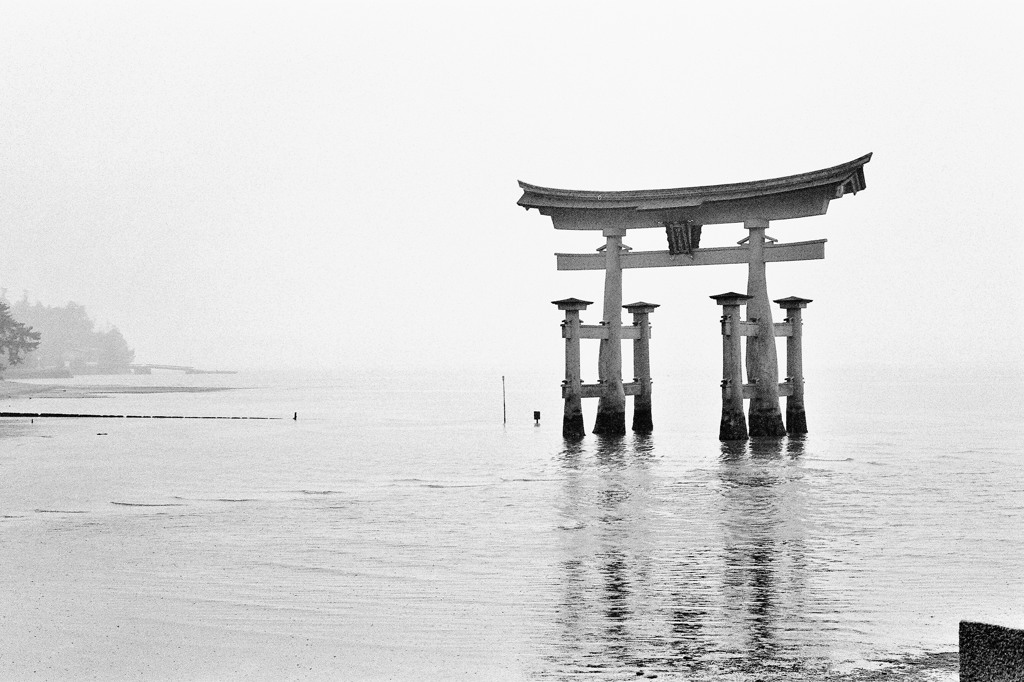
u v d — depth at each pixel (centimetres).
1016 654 978
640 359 6219
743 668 1636
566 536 2925
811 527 3042
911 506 3478
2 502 3862
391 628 1914
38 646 1819
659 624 1920
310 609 2066
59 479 4722
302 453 6244
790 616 1966
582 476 4488
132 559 2631
